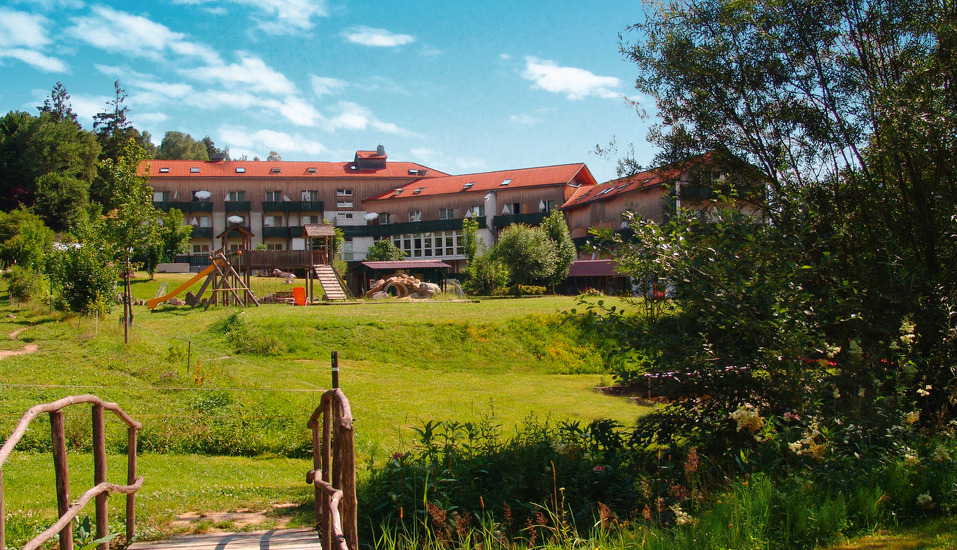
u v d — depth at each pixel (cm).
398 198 7312
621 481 702
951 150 867
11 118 8900
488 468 712
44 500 747
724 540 505
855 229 945
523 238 5075
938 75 909
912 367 706
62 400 405
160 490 840
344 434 392
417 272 5422
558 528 584
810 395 684
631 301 873
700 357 758
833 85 1012
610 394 2061
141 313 3356
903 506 566
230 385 1636
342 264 5466
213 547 533
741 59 1035
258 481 960
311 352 2578
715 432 764
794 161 1023
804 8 998
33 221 5962
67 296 2752
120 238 2248
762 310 739
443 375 2383
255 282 5091
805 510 529
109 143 9450
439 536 572
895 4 950
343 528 392
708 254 808
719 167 1092
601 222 5378
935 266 898
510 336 2728
